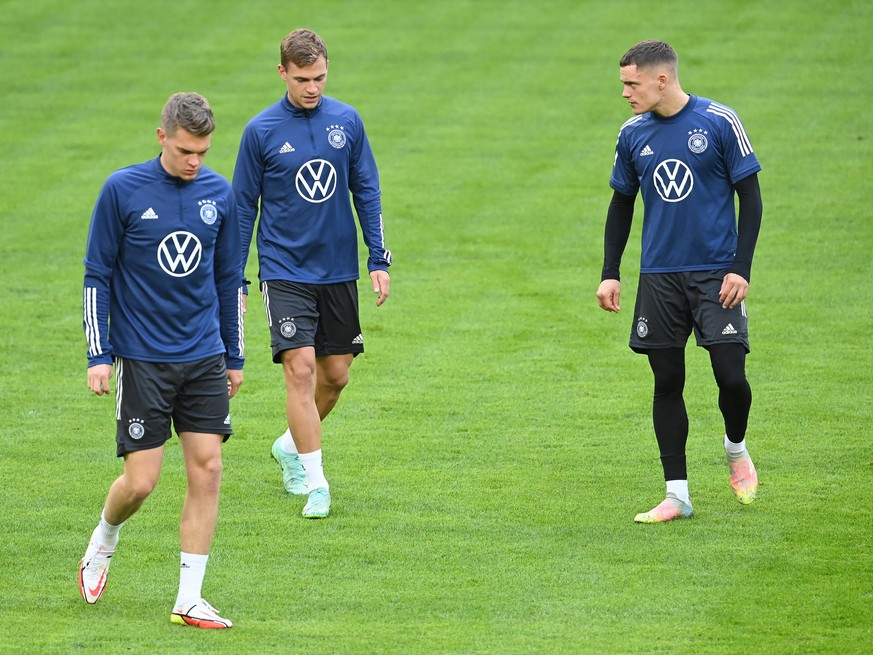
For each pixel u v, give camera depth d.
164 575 20.36
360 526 22.53
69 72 63.97
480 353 33.72
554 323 36.16
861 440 26.66
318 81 23.45
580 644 17.36
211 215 18.44
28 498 24.03
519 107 58.34
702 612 18.45
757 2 70.75
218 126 56.31
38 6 73.88
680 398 22.88
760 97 57.91
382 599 19.17
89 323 18.08
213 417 18.70
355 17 71.31
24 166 51.97
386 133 55.59
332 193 23.92
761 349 33.44
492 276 40.44
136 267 18.23
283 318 23.75
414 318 36.78
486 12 71.56
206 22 71.06
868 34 65.19
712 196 22.25
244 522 22.83
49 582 20.05
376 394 30.66
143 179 18.16
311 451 23.41
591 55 64.69
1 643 17.47
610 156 52.41
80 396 30.75
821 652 16.98
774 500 23.39
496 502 23.67
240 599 19.25
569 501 23.67
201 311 18.61
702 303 22.33
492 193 48.56
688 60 62.88
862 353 32.88
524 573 20.16
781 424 27.83
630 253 42.62
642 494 24.02
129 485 18.44
